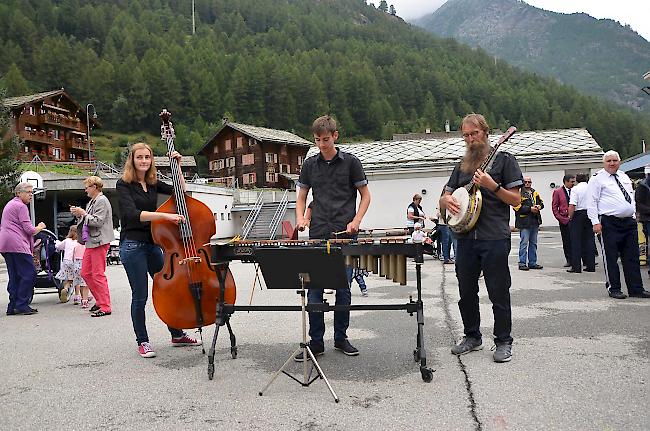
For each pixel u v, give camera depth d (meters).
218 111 109.25
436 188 27.84
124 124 106.12
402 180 28.16
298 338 5.99
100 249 7.81
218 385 4.45
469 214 4.84
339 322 5.25
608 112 115.81
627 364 4.62
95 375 4.82
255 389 4.32
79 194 35.19
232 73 114.31
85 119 65.00
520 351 5.14
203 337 6.18
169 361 5.22
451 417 3.62
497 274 4.92
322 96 111.94
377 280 10.72
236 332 6.36
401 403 3.90
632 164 21.78
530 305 7.41
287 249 4.15
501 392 4.05
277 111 109.81
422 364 4.35
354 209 5.30
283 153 63.72
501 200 4.87
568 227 11.49
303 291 4.34
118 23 136.25
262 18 169.12
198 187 35.47
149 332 6.58
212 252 4.65
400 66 128.25
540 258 13.77
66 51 111.38
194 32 147.62
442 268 12.30
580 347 5.20
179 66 112.62
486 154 5.09
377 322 6.70
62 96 60.34
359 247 4.52
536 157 26.44
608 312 6.77
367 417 3.66
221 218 38.34
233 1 172.38
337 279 4.20
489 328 6.16
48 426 3.69
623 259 7.89
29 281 8.29
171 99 108.50
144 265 5.46
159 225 5.20
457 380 4.37
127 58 115.44
